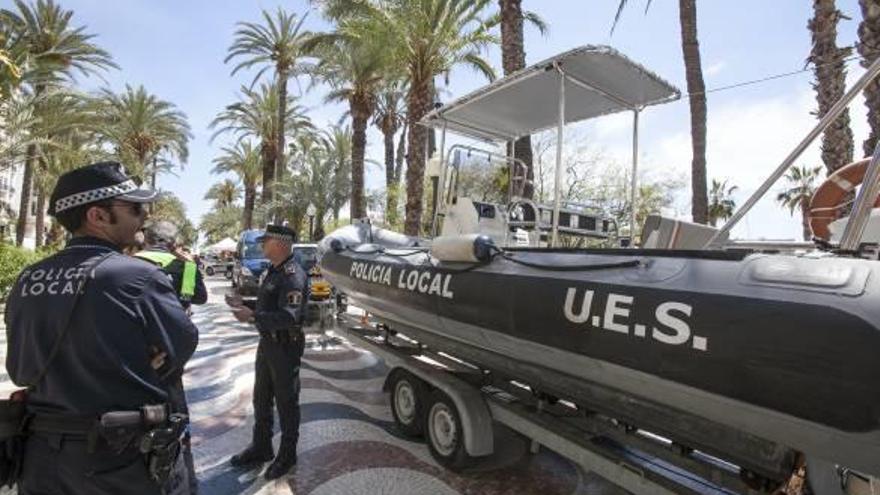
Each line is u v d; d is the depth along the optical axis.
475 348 3.82
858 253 2.20
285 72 25.61
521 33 9.85
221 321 10.62
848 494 2.20
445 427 3.92
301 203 25.64
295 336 3.74
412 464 3.95
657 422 2.67
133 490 1.75
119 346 1.73
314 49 18.16
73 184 1.86
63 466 1.69
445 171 5.48
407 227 14.48
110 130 20.30
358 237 5.75
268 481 3.64
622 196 16.92
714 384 2.01
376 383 6.08
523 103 4.96
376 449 4.20
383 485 3.61
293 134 30.56
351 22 14.66
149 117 29.27
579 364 2.63
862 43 5.96
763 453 2.28
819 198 3.41
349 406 5.23
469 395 3.71
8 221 23.55
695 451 2.68
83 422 1.70
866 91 6.01
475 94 4.74
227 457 4.05
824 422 1.73
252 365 6.93
